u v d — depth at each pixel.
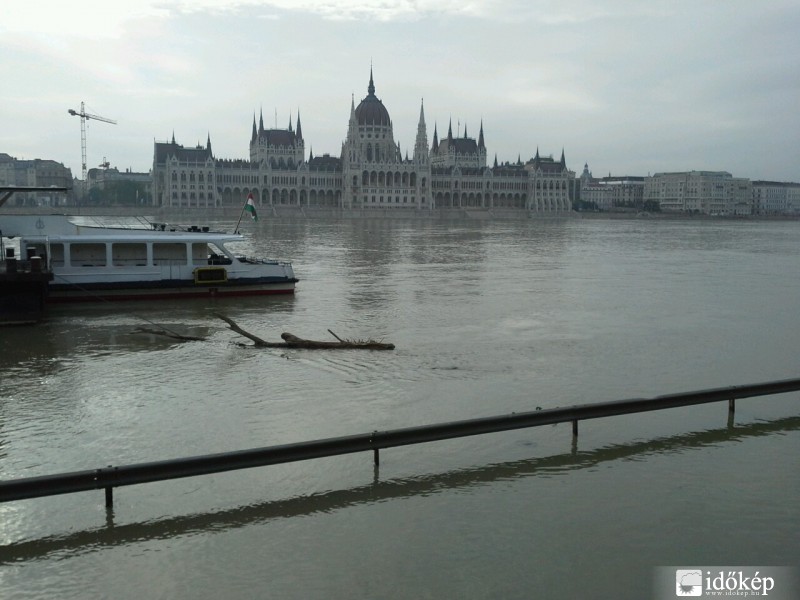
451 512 15.75
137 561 13.80
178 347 33.00
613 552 14.12
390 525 15.17
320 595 12.70
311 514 15.66
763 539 14.64
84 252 47.16
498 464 18.41
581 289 56.84
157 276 48.06
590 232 188.25
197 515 15.60
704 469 18.11
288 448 16.95
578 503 16.20
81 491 15.76
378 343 32.78
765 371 28.69
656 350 32.78
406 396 24.55
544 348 33.03
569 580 13.17
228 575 13.31
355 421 21.78
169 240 48.03
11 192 42.84
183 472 16.16
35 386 26.00
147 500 16.27
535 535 14.76
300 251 101.81
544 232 184.50
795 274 72.25
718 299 51.47
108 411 22.89
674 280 65.25
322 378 27.09
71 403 23.81
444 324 39.56
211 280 48.94
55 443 19.91
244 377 27.27
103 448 19.52
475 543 14.45
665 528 15.07
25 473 17.73
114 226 52.44
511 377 27.36
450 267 76.75
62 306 45.66
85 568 13.55
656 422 21.69
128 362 29.92
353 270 72.19
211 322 39.97
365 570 13.46
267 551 14.14
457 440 20.03
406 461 18.53
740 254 106.00
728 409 22.80
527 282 61.91
